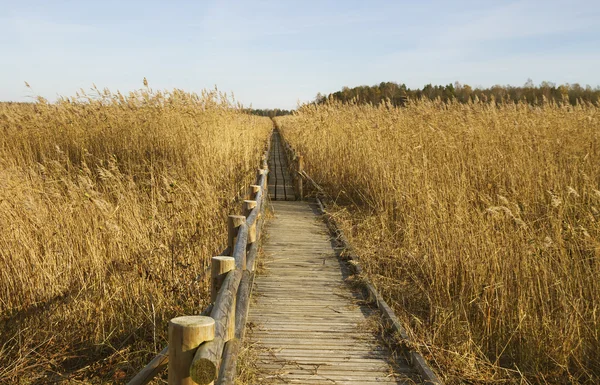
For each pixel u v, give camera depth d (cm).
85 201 689
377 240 831
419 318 565
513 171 912
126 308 591
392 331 508
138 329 564
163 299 579
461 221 666
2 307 592
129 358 528
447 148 1013
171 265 608
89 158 1164
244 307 393
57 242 643
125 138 1195
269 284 657
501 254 595
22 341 542
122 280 599
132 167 1037
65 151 1204
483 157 969
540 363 483
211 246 673
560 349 482
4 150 1145
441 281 609
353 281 669
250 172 1169
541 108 1320
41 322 575
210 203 784
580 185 862
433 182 871
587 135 1093
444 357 465
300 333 507
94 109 1308
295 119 1997
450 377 441
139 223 686
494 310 548
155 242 643
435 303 584
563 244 606
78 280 607
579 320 502
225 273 376
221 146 1162
